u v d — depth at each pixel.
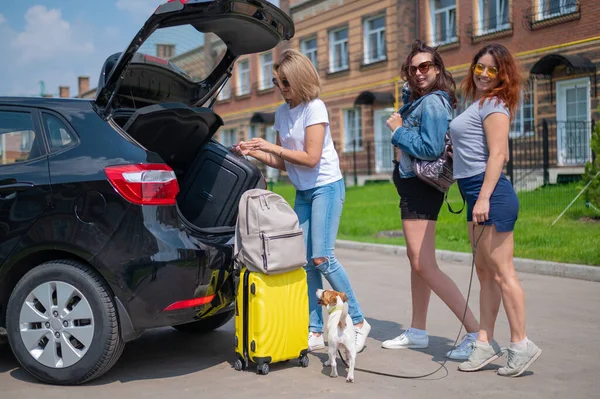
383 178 21.23
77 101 3.91
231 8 3.74
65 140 3.79
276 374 3.90
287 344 3.91
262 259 3.74
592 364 4.05
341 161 23.33
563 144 15.28
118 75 3.74
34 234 3.66
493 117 3.71
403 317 5.52
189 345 4.65
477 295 6.34
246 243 3.76
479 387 3.62
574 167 14.58
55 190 3.65
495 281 3.84
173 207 3.71
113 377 3.85
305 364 4.06
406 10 20.27
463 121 3.84
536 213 10.95
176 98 4.54
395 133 4.13
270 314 3.80
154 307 3.54
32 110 3.90
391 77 20.97
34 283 3.69
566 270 7.32
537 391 3.54
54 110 3.87
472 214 3.77
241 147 4.33
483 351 3.94
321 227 4.29
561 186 13.77
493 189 3.71
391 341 4.52
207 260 3.71
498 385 3.66
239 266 3.91
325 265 4.29
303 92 4.20
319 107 4.23
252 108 28.66
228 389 3.60
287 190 21.19
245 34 4.20
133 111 4.21
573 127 15.06
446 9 19.02
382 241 10.49
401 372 3.94
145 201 3.57
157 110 3.82
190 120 4.14
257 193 3.87
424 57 4.16
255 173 4.47
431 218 4.22
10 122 3.90
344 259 9.14
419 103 4.16
